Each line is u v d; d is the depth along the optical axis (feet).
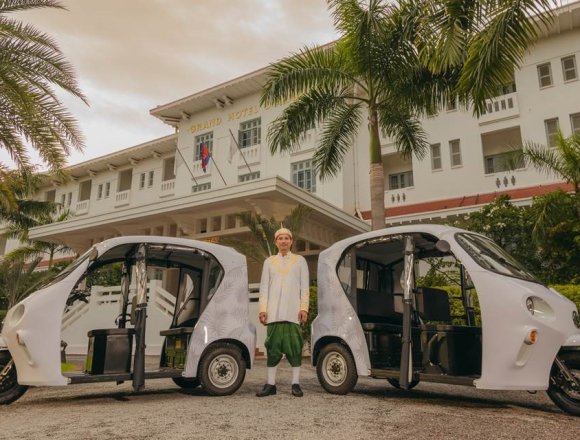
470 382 16.02
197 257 21.47
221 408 15.96
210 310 19.51
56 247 84.74
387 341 20.21
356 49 37.27
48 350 16.67
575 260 46.06
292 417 14.42
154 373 18.22
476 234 19.81
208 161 75.36
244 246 46.24
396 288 23.21
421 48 31.91
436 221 61.31
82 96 34.91
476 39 25.96
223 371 19.20
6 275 55.83
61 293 17.46
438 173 66.39
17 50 32.71
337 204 67.05
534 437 12.06
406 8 35.99
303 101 42.24
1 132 34.17
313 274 65.16
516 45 25.72
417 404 17.08
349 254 21.03
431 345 18.25
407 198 67.51
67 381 16.78
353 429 12.84
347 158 69.97
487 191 62.08
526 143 57.00
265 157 76.33
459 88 27.50
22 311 17.22
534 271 49.49
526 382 15.05
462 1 26.78
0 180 40.93
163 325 43.96
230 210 54.08
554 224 46.65
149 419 14.14
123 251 20.84
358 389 21.83
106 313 49.01
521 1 25.30
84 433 12.35
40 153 33.78
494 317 15.85
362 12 36.42
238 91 81.10
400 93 38.81
